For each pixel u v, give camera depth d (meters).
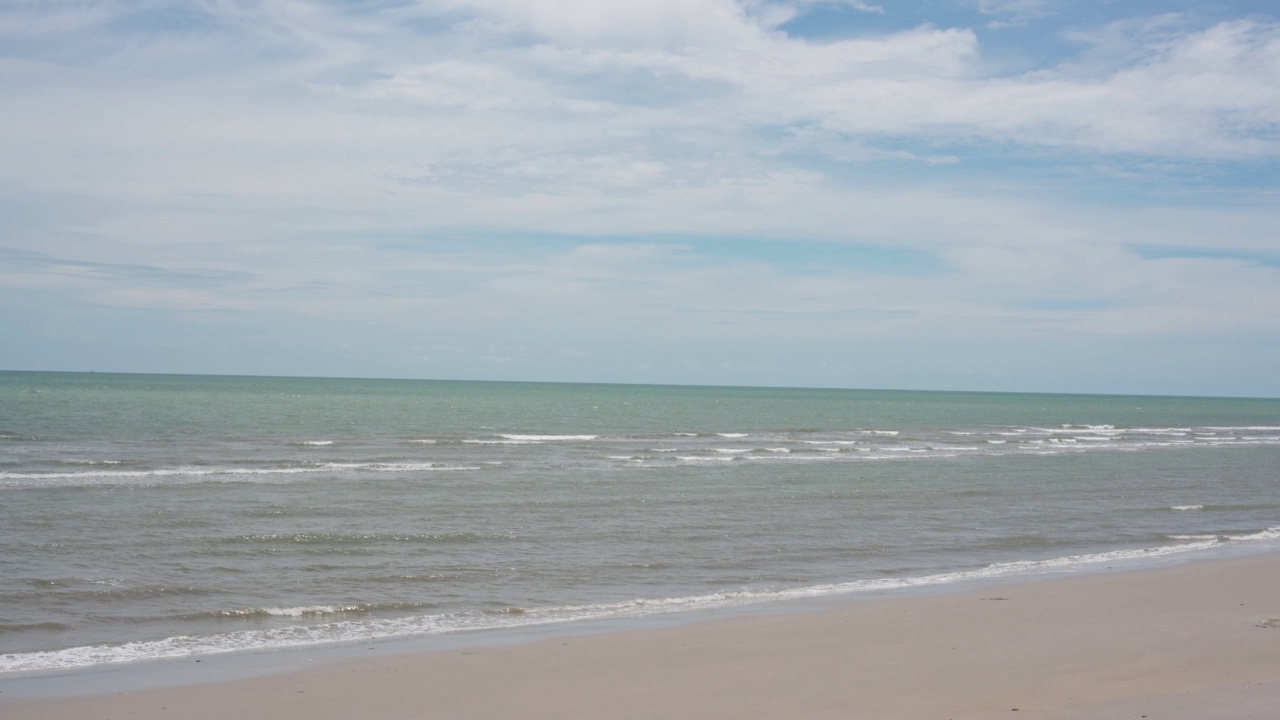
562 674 10.58
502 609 14.77
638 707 9.24
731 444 55.81
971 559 20.23
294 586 16.20
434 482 32.16
